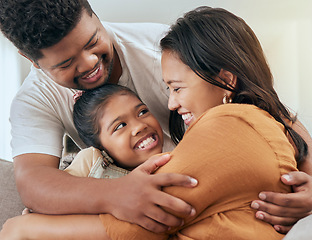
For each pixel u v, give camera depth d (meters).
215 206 0.85
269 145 0.88
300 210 0.87
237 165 0.84
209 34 1.04
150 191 0.84
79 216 0.91
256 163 0.85
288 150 0.90
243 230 0.83
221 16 1.09
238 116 0.88
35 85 1.30
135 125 1.15
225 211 0.85
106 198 0.88
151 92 1.34
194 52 1.03
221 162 0.84
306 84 2.02
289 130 1.04
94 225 0.88
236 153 0.84
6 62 2.01
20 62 2.02
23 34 1.01
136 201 0.85
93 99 1.18
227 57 1.03
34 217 0.95
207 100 1.03
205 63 1.02
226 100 1.03
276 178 0.87
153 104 1.37
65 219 0.92
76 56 1.03
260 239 0.83
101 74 1.11
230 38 1.06
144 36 1.33
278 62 2.01
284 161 0.88
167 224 0.84
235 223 0.84
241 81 1.03
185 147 0.87
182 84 1.04
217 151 0.84
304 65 2.02
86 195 0.91
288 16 1.97
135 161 1.16
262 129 0.88
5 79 2.02
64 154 1.47
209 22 1.06
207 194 0.83
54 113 1.31
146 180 0.86
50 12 0.97
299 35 1.99
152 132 1.17
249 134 0.87
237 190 0.85
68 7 0.98
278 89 2.03
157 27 1.36
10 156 2.04
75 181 0.97
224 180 0.83
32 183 1.03
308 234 0.76
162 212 0.83
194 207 0.84
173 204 0.82
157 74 1.31
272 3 1.95
